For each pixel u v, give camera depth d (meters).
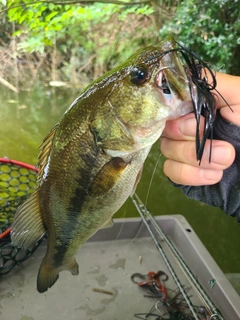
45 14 1.16
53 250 0.24
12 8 0.95
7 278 0.30
